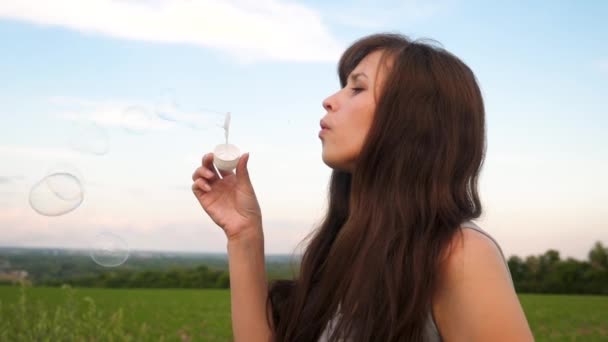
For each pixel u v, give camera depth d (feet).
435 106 5.70
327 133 6.18
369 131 5.80
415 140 5.62
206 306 98.07
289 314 6.44
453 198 5.54
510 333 4.54
